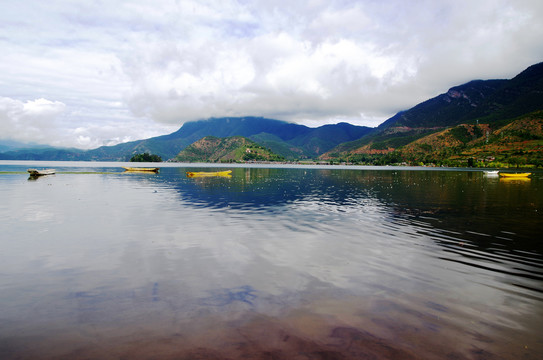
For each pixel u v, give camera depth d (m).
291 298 10.26
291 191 44.03
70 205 29.61
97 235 18.22
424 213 26.41
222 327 8.47
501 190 47.59
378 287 11.20
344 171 135.00
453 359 7.20
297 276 12.15
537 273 12.70
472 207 29.86
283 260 14.00
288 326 8.55
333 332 8.28
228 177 77.81
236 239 17.45
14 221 22.17
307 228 20.33
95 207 28.52
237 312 9.30
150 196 36.91
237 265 13.30
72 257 14.25
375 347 7.63
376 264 13.59
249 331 8.28
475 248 16.09
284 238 17.73
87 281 11.55
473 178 81.44
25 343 7.70
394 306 9.80
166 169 131.00
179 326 8.51
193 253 14.90
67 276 12.02
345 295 10.53
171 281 11.56
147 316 9.03
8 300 10.00
